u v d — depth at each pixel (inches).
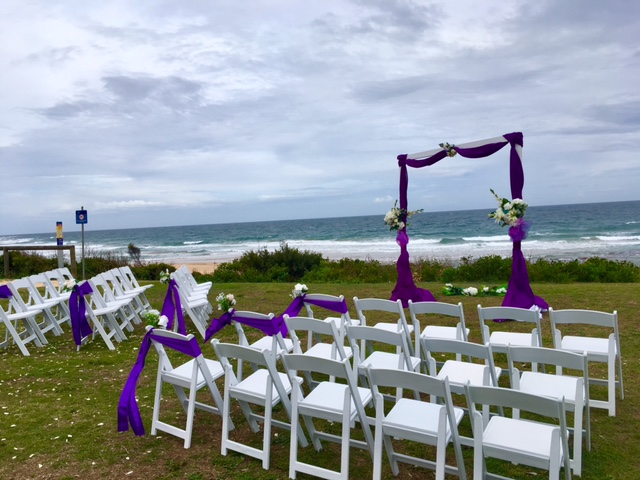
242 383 137.5
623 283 419.2
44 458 132.0
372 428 148.0
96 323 243.3
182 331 254.5
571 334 236.4
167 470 124.3
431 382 101.7
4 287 243.6
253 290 415.5
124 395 145.4
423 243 1374.3
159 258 1291.8
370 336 148.1
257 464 126.7
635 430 137.1
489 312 166.1
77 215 372.2
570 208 3415.4
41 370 210.5
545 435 101.9
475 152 282.8
